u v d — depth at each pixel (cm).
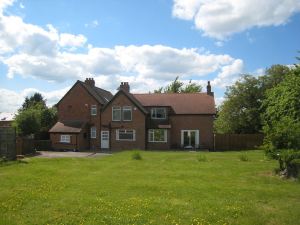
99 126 5150
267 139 2075
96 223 1054
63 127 5028
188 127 5103
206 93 5466
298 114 2286
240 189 1553
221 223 1062
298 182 1745
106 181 1750
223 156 3186
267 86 5791
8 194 1446
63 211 1189
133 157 2912
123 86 5378
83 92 5219
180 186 1612
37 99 8325
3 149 2758
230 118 5841
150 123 5094
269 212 1184
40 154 4069
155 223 1057
